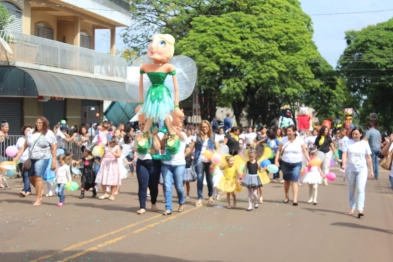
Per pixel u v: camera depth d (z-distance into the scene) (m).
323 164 18.20
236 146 17.69
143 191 11.65
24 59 22.17
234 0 38.59
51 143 12.82
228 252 8.21
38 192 12.71
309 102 50.12
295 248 8.59
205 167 13.16
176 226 10.21
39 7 26.09
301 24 38.62
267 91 38.44
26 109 23.69
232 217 11.38
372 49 52.69
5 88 20.77
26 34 22.52
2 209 12.03
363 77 53.50
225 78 36.62
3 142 17.94
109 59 29.45
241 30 36.06
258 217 11.45
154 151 11.54
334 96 50.53
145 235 9.33
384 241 9.30
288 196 13.90
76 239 8.89
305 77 38.44
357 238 9.49
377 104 55.94
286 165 13.43
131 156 20.08
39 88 20.91
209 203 13.35
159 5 39.28
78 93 23.67
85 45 31.09
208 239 9.11
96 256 7.76
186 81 12.13
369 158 11.81
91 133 22.88
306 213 12.13
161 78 11.37
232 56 35.25
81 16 28.20
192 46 35.38
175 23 39.28
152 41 11.44
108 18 29.59
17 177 18.31
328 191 16.58
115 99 26.91
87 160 14.19
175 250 8.26
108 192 15.68
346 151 12.15
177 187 11.79
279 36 36.78
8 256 7.66
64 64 25.20
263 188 17.19
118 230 9.70
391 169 10.25
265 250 8.40
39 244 8.47
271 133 19.58
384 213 12.37
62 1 25.28
